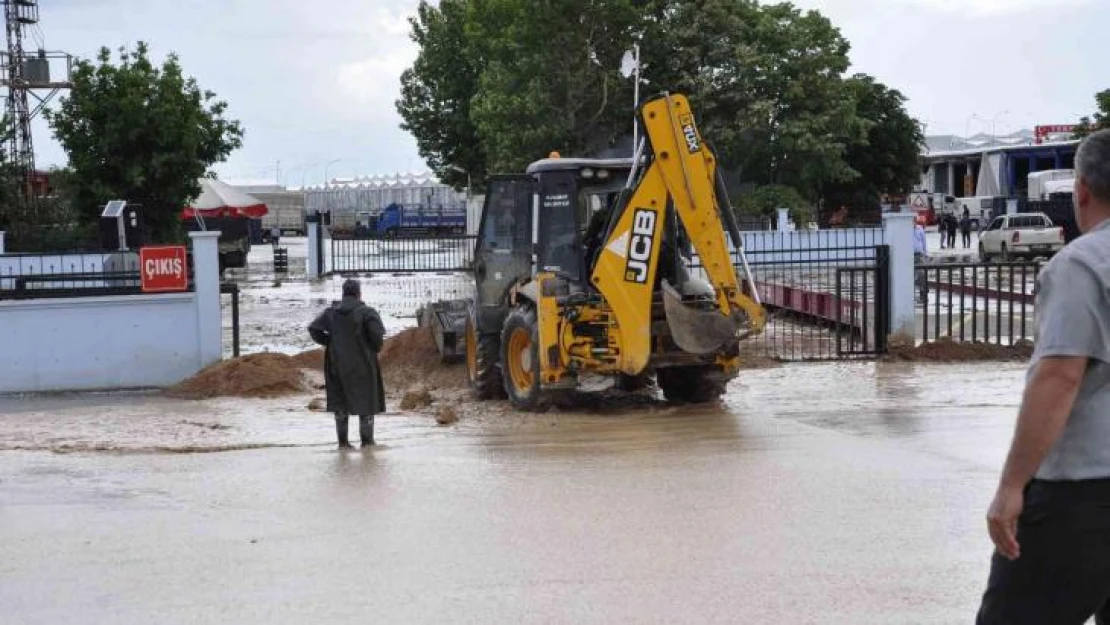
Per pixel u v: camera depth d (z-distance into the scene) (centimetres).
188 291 1780
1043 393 414
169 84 3906
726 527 828
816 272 3070
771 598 673
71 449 1243
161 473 1097
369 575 741
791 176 4962
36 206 4184
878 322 1806
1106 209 430
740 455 1085
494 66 4569
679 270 1402
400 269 4572
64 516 923
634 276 1306
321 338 1205
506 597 688
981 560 737
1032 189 5762
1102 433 422
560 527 842
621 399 1475
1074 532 422
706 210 1298
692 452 1109
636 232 1303
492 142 4666
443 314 1794
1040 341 422
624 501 915
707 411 1364
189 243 4156
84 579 749
